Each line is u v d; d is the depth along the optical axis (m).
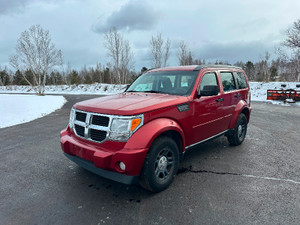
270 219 2.41
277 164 3.99
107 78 60.94
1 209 2.70
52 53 27.55
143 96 3.52
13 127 7.74
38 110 11.95
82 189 3.18
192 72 3.80
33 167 4.04
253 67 59.97
